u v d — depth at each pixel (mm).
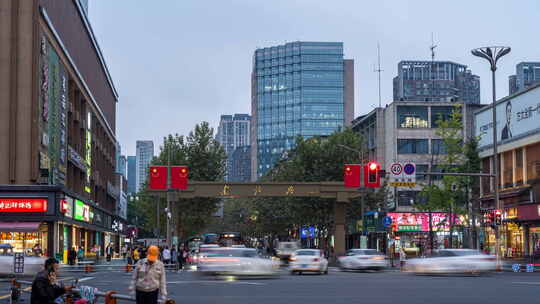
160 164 92562
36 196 51250
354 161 78250
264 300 22938
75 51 70750
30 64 50938
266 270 36500
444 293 25484
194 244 107812
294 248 66625
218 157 93500
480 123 69062
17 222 50938
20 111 50781
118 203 138500
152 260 13648
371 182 46594
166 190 65125
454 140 62719
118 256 100688
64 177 62656
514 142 60656
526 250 57625
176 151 92562
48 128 55375
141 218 171375
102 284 33188
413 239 88938
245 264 36188
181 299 23422
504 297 23562
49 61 55719
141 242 105125
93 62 85625
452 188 62750
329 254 79812
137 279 13648
